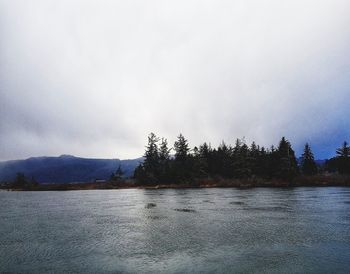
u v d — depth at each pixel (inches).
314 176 4220.0
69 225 1206.9
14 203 2256.4
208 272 634.2
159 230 1067.9
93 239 946.1
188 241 894.4
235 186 4165.8
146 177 4766.2
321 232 983.6
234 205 1775.3
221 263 688.4
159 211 1584.6
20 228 1152.8
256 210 1537.9
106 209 1743.4
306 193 2588.6
